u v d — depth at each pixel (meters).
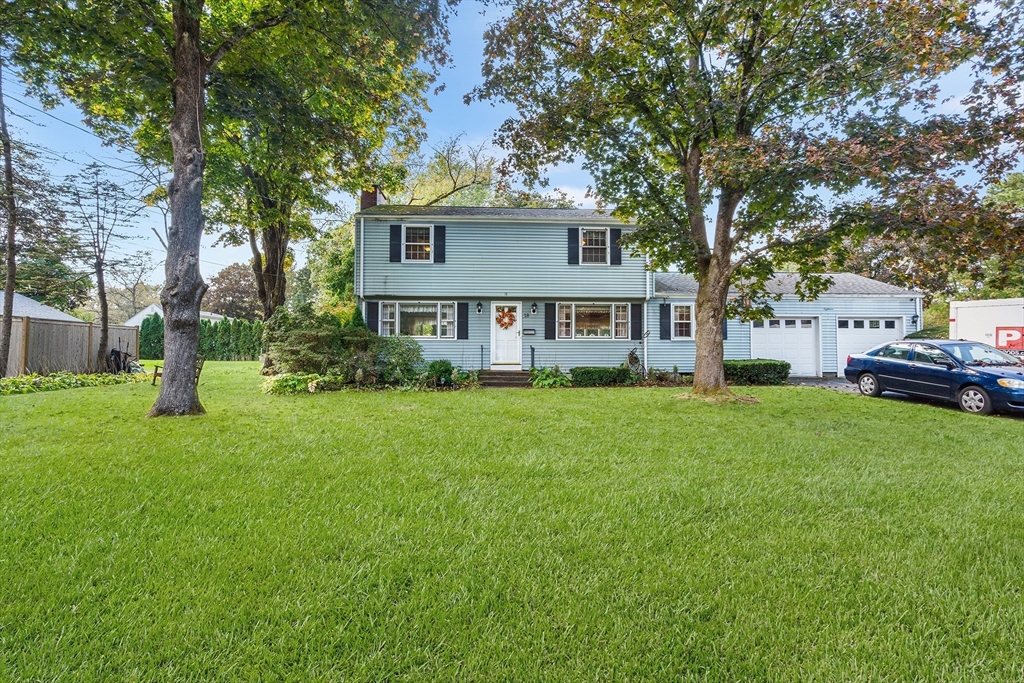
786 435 6.40
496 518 3.36
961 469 4.80
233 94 10.77
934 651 1.97
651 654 1.94
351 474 4.41
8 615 2.10
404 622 2.12
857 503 3.76
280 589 2.38
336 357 12.93
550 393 11.39
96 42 8.82
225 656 1.90
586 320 15.83
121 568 2.56
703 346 10.70
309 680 1.78
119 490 3.85
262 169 14.57
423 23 9.86
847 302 16.58
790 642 2.02
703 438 6.16
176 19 8.31
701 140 10.20
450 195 27.66
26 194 13.34
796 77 8.88
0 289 19.16
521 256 15.38
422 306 15.48
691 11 9.02
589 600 2.32
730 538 3.07
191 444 5.54
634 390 12.22
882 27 7.61
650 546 2.93
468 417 7.65
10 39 9.39
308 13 9.48
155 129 12.24
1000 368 9.24
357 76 11.67
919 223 7.84
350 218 18.16
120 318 48.50
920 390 10.17
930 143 7.18
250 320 42.94
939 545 2.99
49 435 5.92
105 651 1.90
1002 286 7.93
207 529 3.10
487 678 1.80
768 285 16.83
